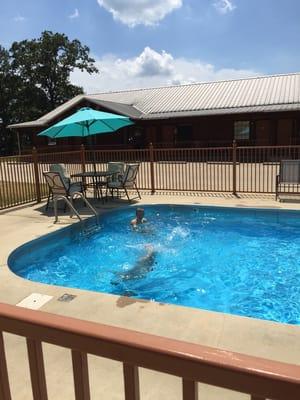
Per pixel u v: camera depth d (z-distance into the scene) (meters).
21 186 12.80
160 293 5.16
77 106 25.72
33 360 1.31
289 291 5.12
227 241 7.19
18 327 1.31
